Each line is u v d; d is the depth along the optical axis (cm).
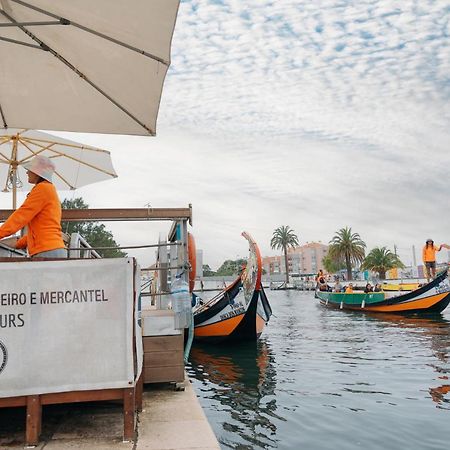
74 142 689
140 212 543
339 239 8156
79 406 402
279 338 1600
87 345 317
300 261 17425
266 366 1070
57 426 348
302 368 1017
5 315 309
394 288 3462
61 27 345
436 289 2223
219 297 1510
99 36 343
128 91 400
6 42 371
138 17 316
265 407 698
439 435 554
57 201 381
